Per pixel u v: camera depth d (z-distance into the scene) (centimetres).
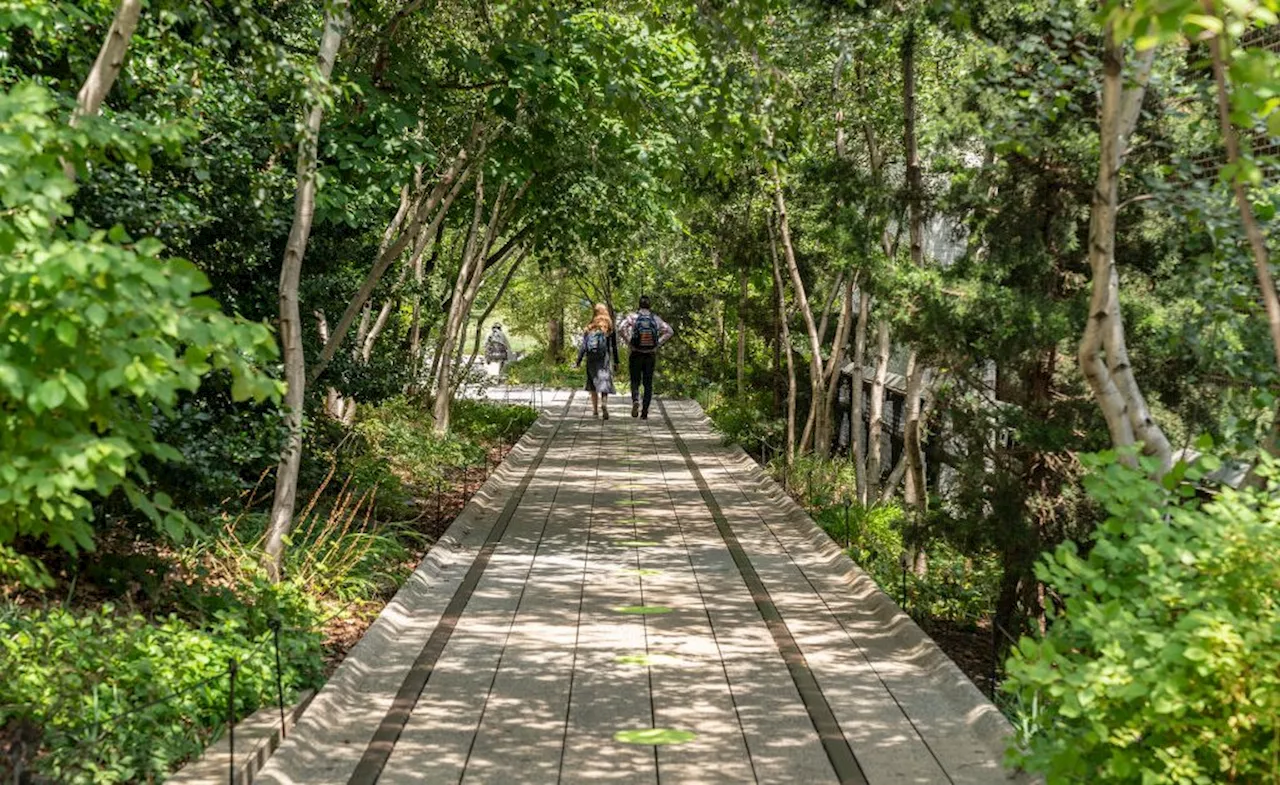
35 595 843
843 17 1222
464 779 639
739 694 794
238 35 848
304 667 817
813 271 2194
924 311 1031
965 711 752
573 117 1490
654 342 2819
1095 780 480
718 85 1016
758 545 1351
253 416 1034
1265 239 813
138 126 559
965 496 1082
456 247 2806
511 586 1125
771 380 2712
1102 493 521
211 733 691
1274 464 523
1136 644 467
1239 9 417
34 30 710
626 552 1302
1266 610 461
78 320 407
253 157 1095
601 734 713
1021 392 1133
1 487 429
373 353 1853
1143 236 1029
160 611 888
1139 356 1012
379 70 1263
